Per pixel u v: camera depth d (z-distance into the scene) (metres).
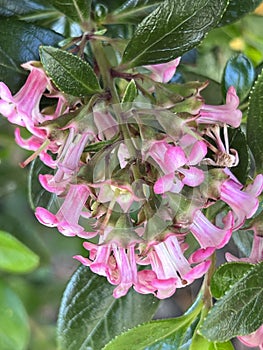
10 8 0.32
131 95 0.24
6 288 0.32
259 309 0.26
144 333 0.27
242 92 0.33
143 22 0.26
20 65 0.29
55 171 0.27
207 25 0.27
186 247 0.26
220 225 0.28
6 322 0.32
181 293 0.46
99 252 0.24
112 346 0.27
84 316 0.33
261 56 0.44
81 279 0.33
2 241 0.28
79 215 0.24
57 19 0.33
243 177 0.28
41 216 0.24
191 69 0.39
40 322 0.50
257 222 0.27
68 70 0.25
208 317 0.25
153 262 0.25
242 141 0.28
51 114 0.26
